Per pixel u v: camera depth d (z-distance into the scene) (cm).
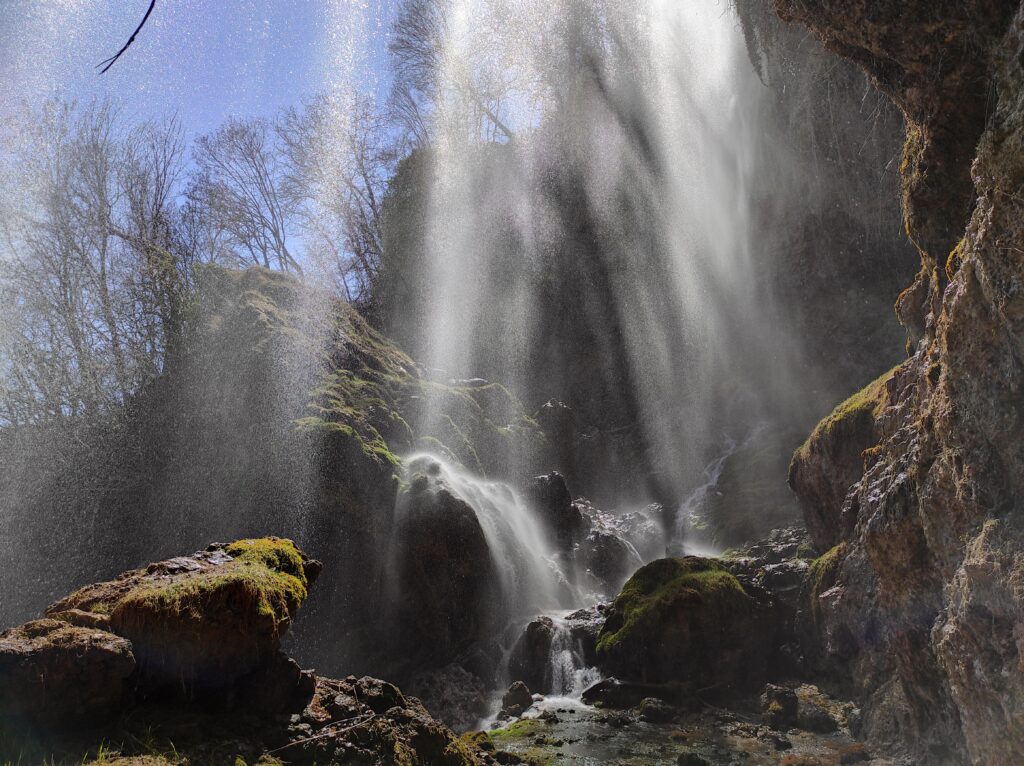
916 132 626
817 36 614
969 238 457
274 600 393
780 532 1326
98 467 1253
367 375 1509
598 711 899
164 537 1191
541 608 1293
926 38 502
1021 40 399
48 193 1496
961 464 475
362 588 1112
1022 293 396
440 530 1135
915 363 756
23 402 1326
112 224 1653
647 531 1609
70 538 1205
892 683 731
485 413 1767
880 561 643
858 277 1858
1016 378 425
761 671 952
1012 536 414
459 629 1118
